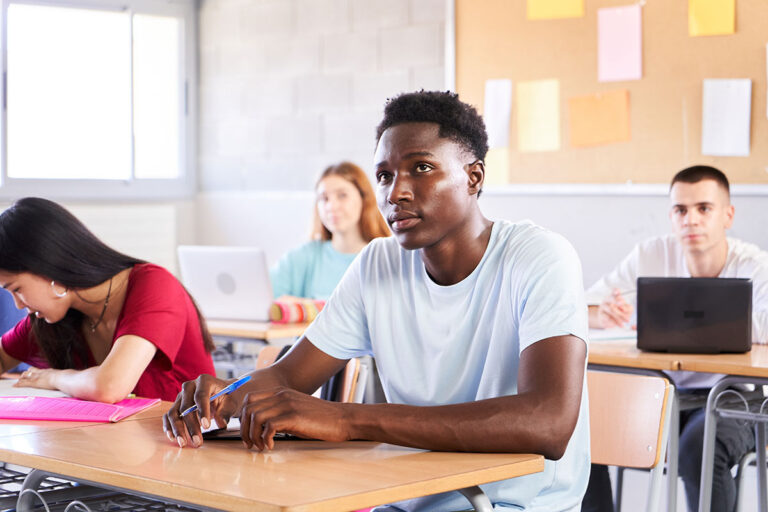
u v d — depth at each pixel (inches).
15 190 201.2
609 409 83.9
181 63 224.1
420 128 62.1
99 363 91.2
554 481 63.8
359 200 154.3
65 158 209.0
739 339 106.7
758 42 153.0
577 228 171.0
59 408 73.7
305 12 207.5
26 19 202.2
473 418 56.8
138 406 76.4
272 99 214.2
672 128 160.7
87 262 86.0
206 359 92.0
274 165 214.8
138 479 52.5
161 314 85.5
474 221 65.2
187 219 228.2
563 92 171.0
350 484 50.2
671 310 107.7
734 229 156.1
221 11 221.6
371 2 196.4
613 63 165.6
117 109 215.5
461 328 65.7
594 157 168.4
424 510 65.5
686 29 158.7
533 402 57.1
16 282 84.3
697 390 118.6
